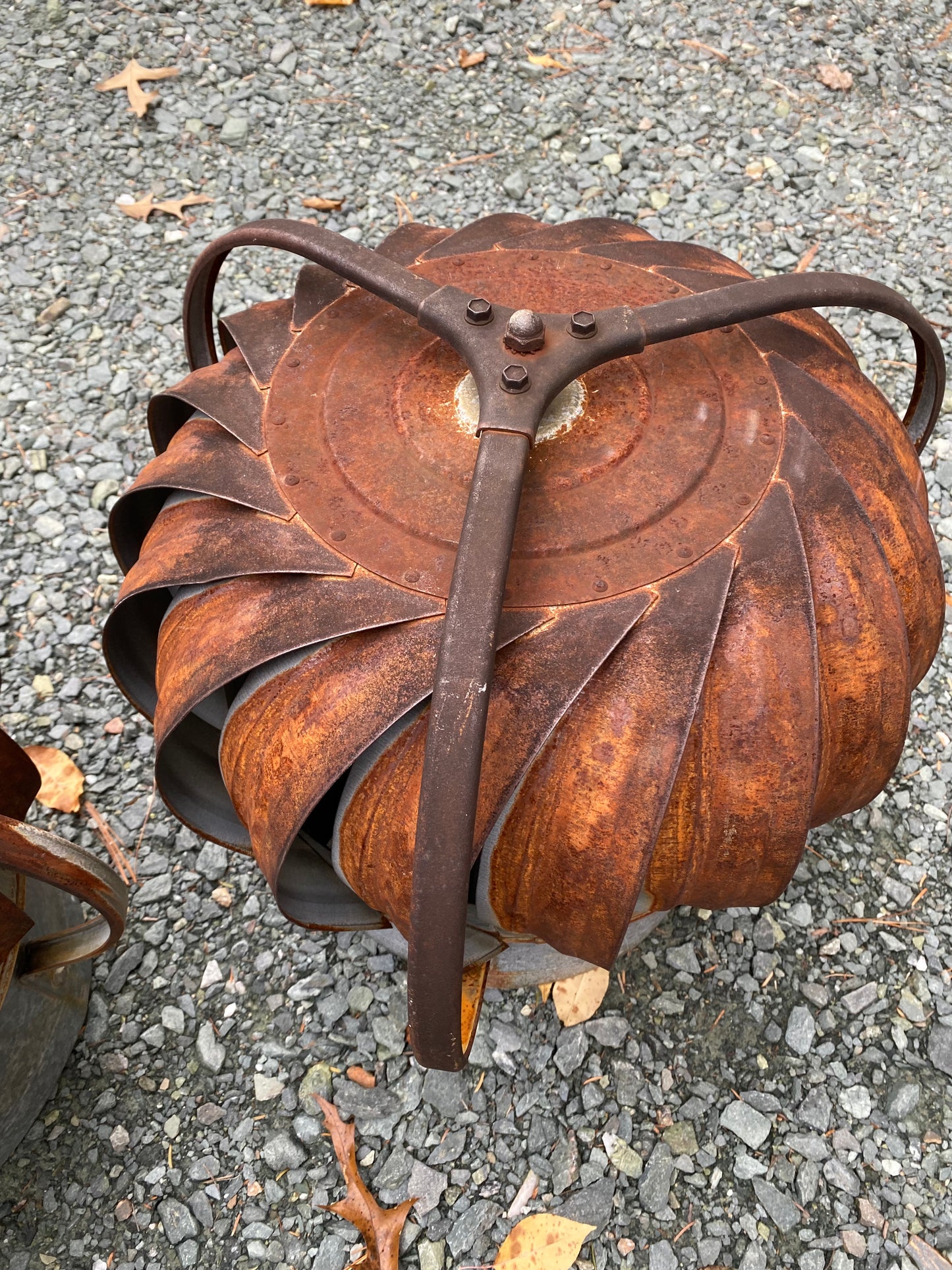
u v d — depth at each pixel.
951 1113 0.88
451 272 0.75
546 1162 0.85
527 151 1.58
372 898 0.65
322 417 0.68
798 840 0.62
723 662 0.59
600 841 0.59
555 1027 0.91
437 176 1.54
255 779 0.63
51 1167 0.86
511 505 0.55
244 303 1.38
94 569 1.19
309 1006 0.93
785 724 0.59
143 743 1.07
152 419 0.78
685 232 1.48
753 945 0.95
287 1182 0.85
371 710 0.58
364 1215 0.82
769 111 1.63
